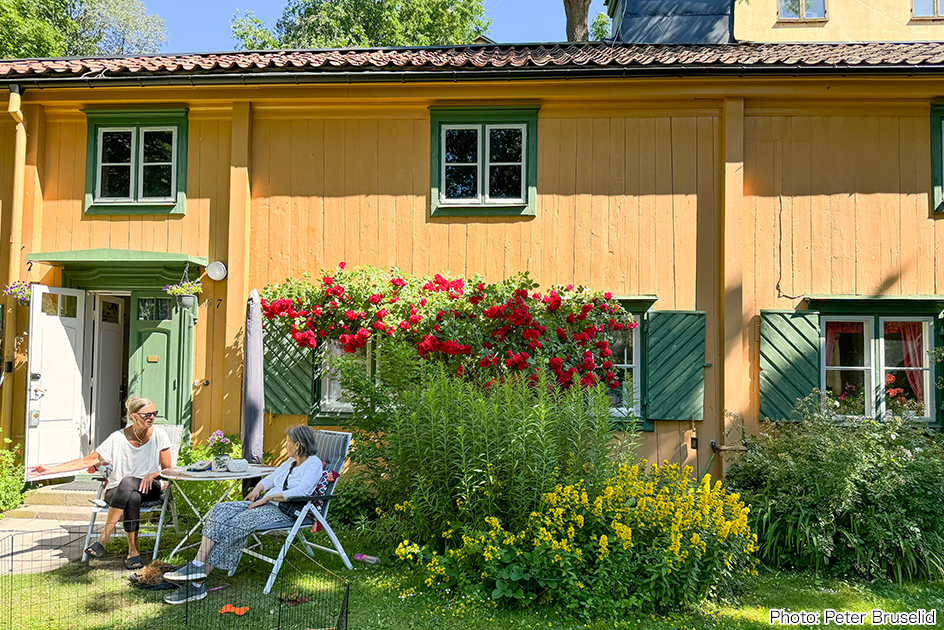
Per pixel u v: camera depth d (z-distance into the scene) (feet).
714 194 24.79
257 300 22.81
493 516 16.16
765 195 24.76
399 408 18.29
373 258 25.45
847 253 24.54
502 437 16.35
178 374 25.11
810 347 23.94
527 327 22.95
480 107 25.30
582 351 23.03
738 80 23.99
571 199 25.13
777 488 18.94
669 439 24.17
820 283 24.49
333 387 25.43
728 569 15.53
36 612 13.76
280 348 24.89
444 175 25.66
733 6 31.76
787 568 17.98
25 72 24.50
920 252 24.45
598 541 15.02
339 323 24.03
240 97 25.21
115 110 25.88
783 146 24.84
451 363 22.59
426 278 24.94
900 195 24.59
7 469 23.00
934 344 24.09
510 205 25.17
